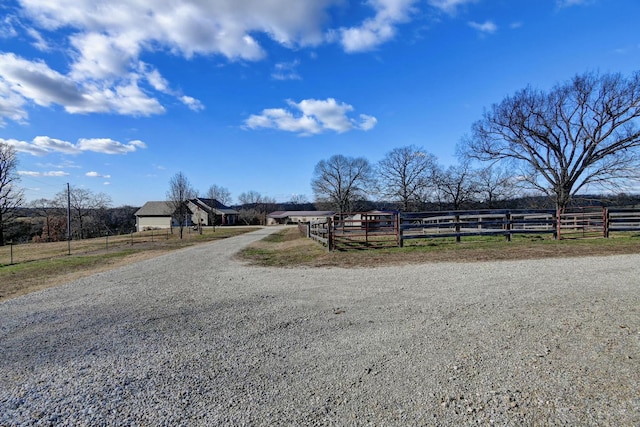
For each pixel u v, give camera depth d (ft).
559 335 12.80
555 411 8.30
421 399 9.07
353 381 10.15
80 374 11.19
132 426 8.31
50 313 18.93
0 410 9.18
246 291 22.67
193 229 152.76
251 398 9.42
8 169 116.78
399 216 42.78
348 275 26.40
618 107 73.26
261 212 284.82
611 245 37.17
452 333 13.47
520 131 85.20
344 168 229.86
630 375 9.77
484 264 28.35
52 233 144.36
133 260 44.57
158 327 15.78
